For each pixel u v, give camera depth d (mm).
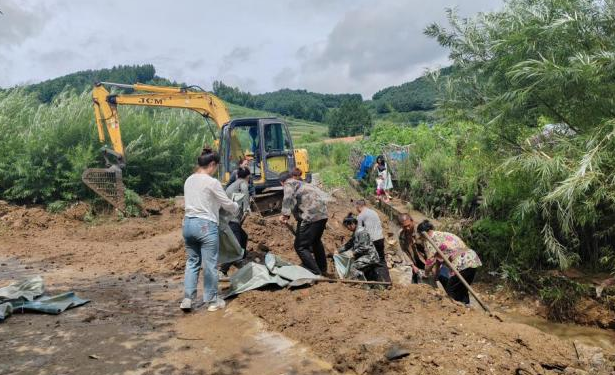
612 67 6371
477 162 8867
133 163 16703
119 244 10305
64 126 15430
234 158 11680
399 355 4027
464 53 8375
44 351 4461
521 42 7215
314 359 4242
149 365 4188
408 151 15875
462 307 5320
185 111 20906
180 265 7770
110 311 5633
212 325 5102
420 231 6473
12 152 14992
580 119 7352
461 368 3846
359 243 6711
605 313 6609
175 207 14969
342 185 20219
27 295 5785
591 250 7660
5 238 10500
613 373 3992
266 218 10977
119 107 17922
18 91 17859
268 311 5250
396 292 5730
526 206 7246
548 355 4168
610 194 6453
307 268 6840
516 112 7621
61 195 15047
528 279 7766
